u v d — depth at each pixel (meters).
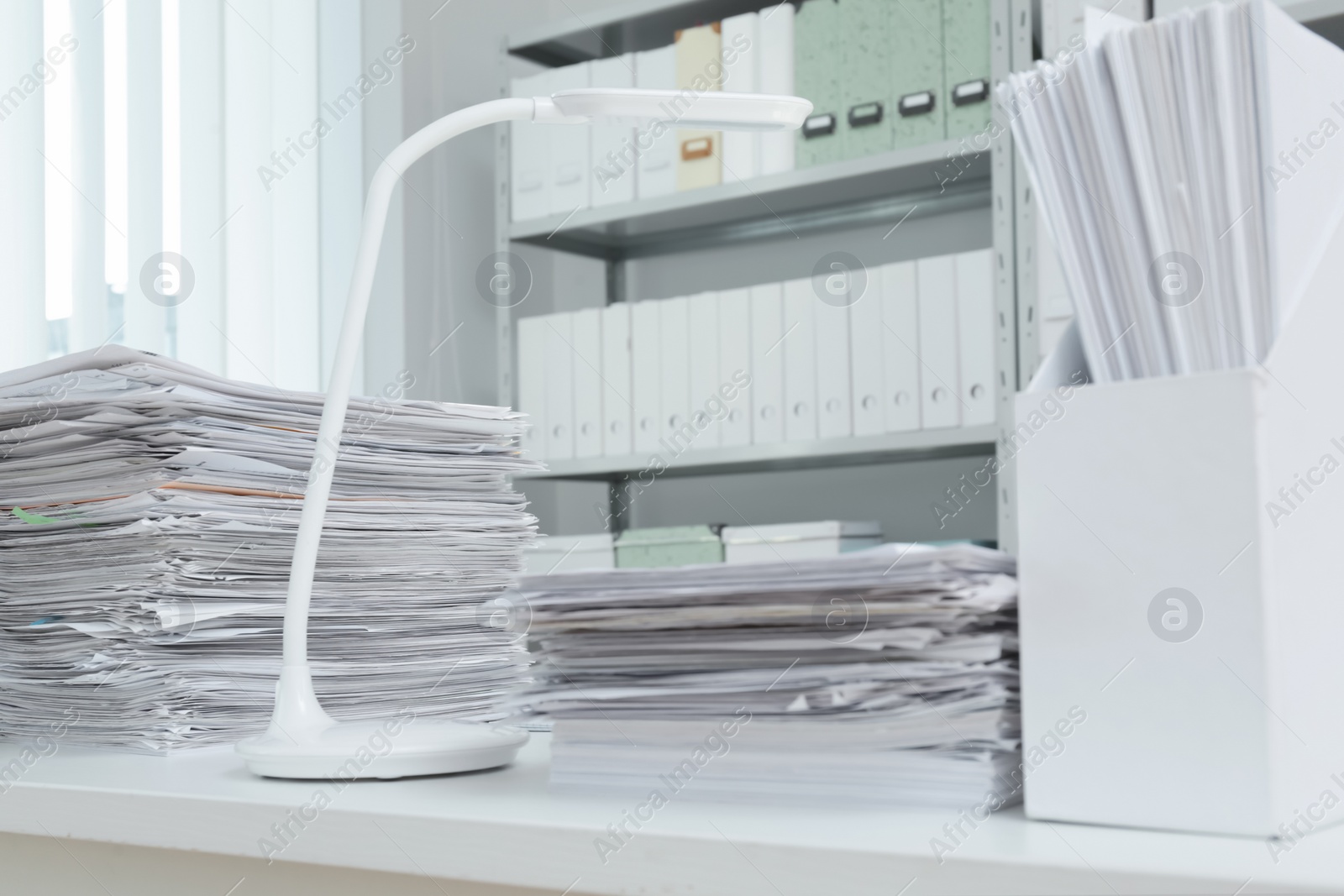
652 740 0.49
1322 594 0.40
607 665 0.49
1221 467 0.38
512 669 0.86
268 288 2.47
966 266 2.34
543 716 0.50
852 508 2.93
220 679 0.76
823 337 2.50
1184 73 0.42
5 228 1.94
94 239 2.07
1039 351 2.24
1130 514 0.40
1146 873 0.33
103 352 0.78
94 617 0.77
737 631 0.46
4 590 0.84
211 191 2.35
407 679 0.82
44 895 0.62
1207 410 0.39
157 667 0.73
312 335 2.66
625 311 2.75
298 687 0.65
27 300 1.96
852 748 0.45
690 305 2.66
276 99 2.60
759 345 2.58
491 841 0.43
